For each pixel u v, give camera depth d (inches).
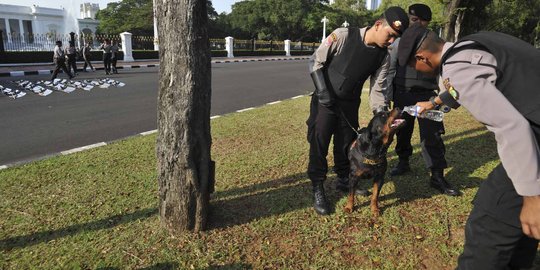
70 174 173.9
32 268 107.2
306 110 319.6
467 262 79.5
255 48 1494.8
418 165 186.4
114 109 337.1
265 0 2102.6
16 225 129.3
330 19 2074.3
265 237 123.2
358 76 130.0
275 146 216.5
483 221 74.7
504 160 63.6
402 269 108.9
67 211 138.8
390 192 157.2
